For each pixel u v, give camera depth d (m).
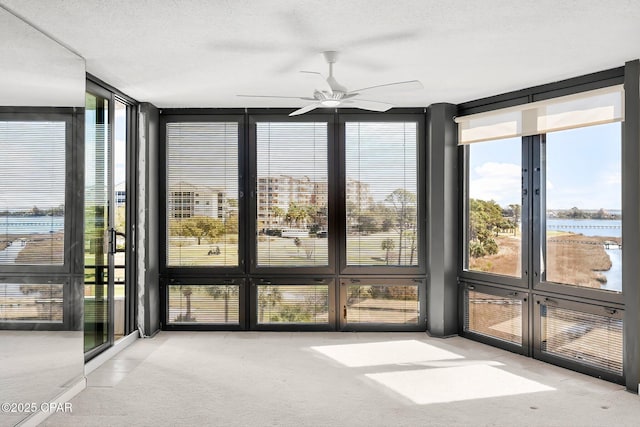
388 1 2.68
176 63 3.83
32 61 3.05
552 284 4.36
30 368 3.05
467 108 5.16
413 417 3.22
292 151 5.50
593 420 3.20
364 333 5.42
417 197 5.50
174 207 5.51
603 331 3.99
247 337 5.23
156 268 5.38
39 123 3.13
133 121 5.15
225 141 5.51
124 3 2.71
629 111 3.73
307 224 5.52
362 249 5.52
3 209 2.85
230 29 3.10
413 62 3.81
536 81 4.35
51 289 3.26
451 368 4.23
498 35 3.21
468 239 5.23
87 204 4.09
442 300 5.22
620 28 3.09
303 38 3.27
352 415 3.25
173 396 3.57
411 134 5.49
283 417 3.21
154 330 5.33
